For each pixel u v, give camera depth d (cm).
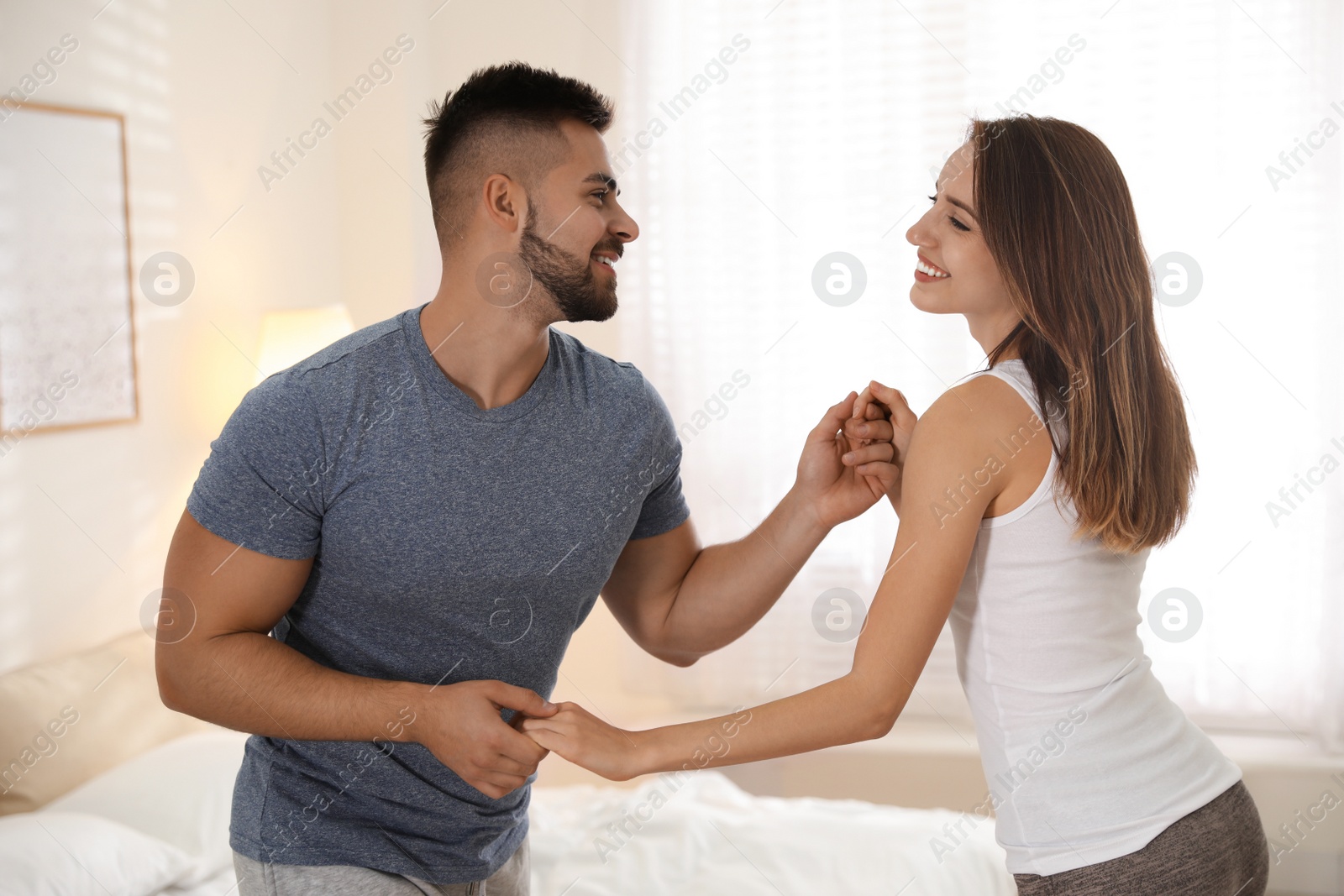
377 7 316
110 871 172
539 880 197
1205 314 290
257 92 289
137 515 249
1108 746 108
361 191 322
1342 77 281
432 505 113
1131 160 293
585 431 122
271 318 281
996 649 113
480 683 112
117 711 224
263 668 110
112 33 241
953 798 283
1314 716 285
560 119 118
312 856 117
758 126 311
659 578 144
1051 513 110
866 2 304
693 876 196
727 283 314
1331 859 270
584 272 119
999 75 299
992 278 119
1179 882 104
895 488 136
